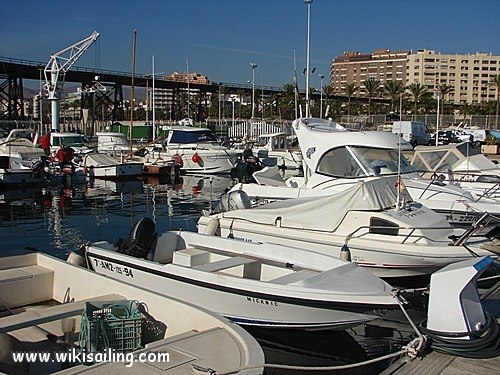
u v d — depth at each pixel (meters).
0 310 6.47
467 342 6.21
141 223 8.95
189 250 8.86
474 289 6.72
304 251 8.05
